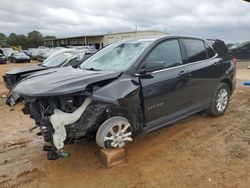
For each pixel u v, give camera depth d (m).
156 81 3.86
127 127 3.67
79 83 3.25
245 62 19.34
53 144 3.19
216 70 5.05
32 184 3.25
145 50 3.95
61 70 4.20
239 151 3.92
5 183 3.28
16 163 3.77
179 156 3.81
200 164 3.57
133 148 4.09
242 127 4.90
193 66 4.56
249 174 3.30
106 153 3.54
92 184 3.20
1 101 7.92
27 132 5.04
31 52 38.34
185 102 4.45
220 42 5.56
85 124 3.33
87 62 4.59
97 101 3.20
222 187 3.05
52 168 3.61
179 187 3.08
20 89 3.40
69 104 3.30
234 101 6.91
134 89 3.53
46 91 3.10
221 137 4.45
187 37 4.76
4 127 5.36
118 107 3.44
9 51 39.94
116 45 4.62
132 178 3.29
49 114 3.35
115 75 3.54
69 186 3.19
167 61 4.20
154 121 3.97
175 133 4.64
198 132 4.68
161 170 3.45
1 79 14.49
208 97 5.01
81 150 4.07
